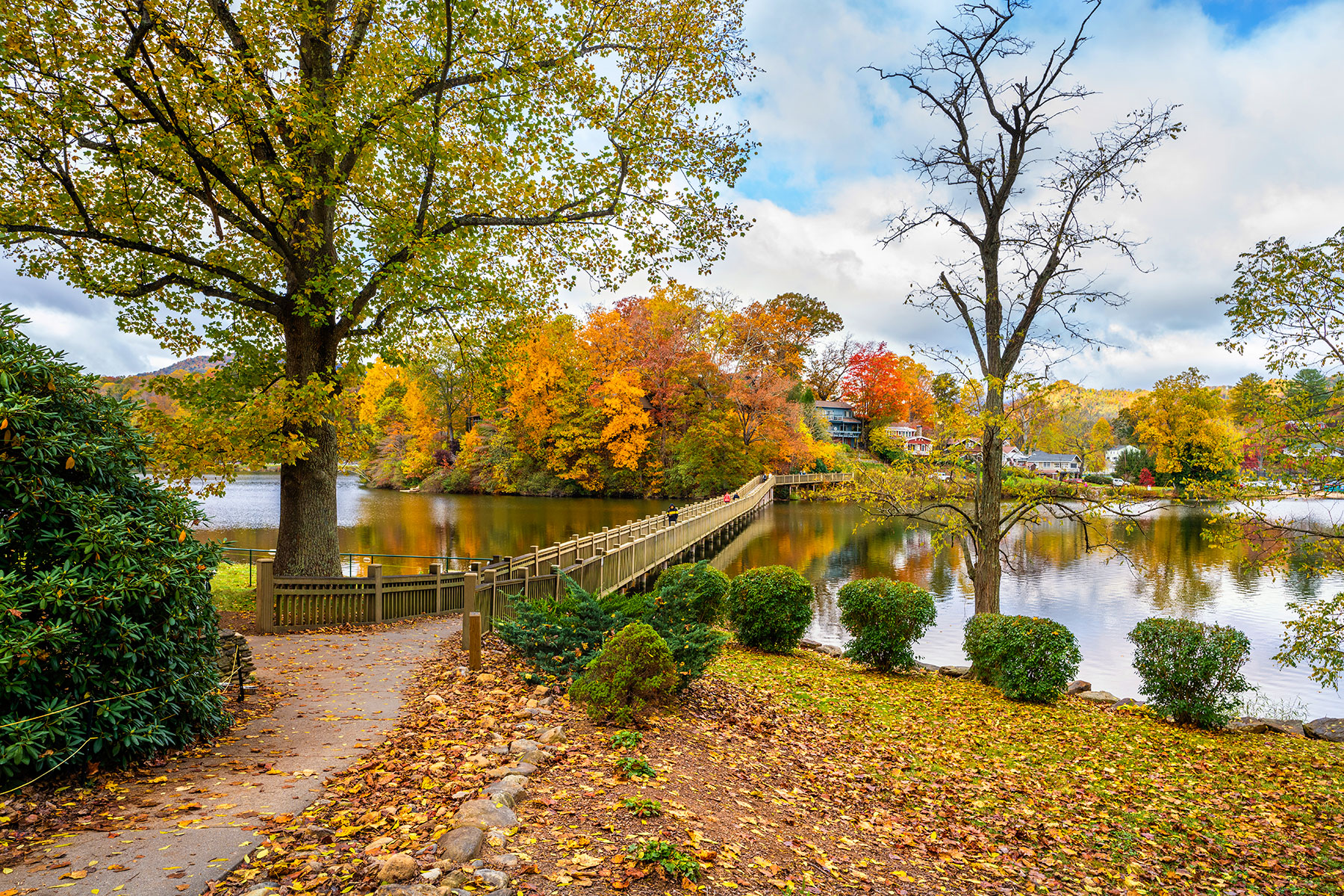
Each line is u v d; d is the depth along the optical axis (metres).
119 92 9.50
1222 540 8.69
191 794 3.91
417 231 11.55
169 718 4.59
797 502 61.44
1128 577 25.45
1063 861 5.02
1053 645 10.11
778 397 58.09
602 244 13.54
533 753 4.60
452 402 60.53
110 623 4.09
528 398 52.41
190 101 9.93
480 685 6.88
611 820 3.75
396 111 10.16
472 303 12.52
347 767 4.50
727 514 36.75
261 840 3.28
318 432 12.30
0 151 9.58
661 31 12.44
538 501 52.06
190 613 4.69
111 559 4.09
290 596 10.48
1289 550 8.22
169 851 3.13
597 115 12.30
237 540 25.48
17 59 8.66
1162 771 7.43
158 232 11.37
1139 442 60.81
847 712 8.51
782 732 6.93
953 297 15.05
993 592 14.51
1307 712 12.06
